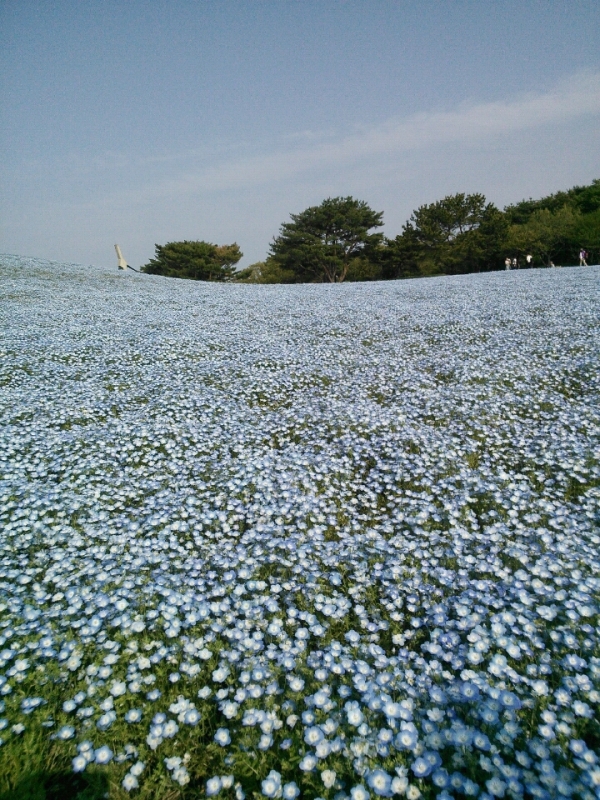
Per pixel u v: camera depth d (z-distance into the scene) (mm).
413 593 1102
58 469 1770
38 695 898
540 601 1059
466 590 1094
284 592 1165
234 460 1785
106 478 1702
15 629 1020
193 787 782
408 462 1675
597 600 1026
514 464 1674
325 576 1183
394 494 1583
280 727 833
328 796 740
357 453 1796
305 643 986
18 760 791
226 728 849
